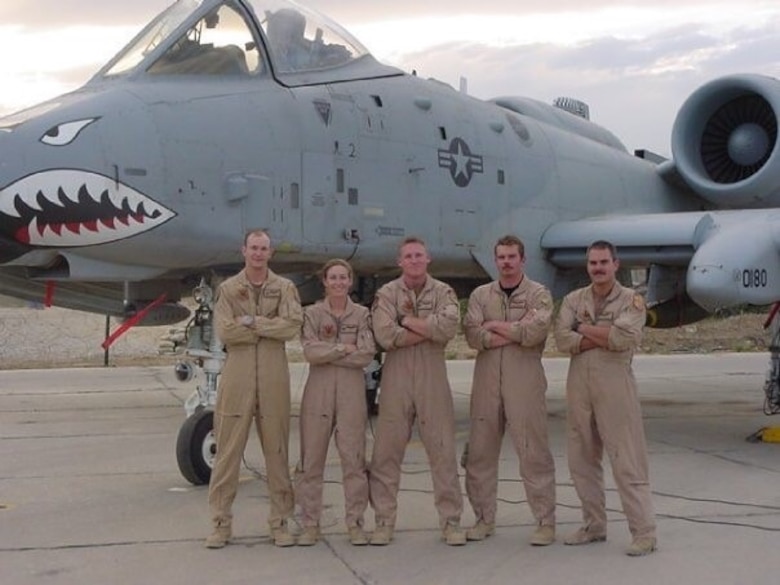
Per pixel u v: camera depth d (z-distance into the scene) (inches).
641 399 527.2
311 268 328.5
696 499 256.1
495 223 364.2
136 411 462.0
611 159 436.8
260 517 235.5
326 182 306.3
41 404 491.8
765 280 308.7
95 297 332.5
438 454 211.2
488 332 210.5
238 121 288.7
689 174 394.0
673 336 1101.7
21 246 257.8
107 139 263.4
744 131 389.4
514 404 209.9
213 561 197.5
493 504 216.1
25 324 921.5
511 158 374.3
